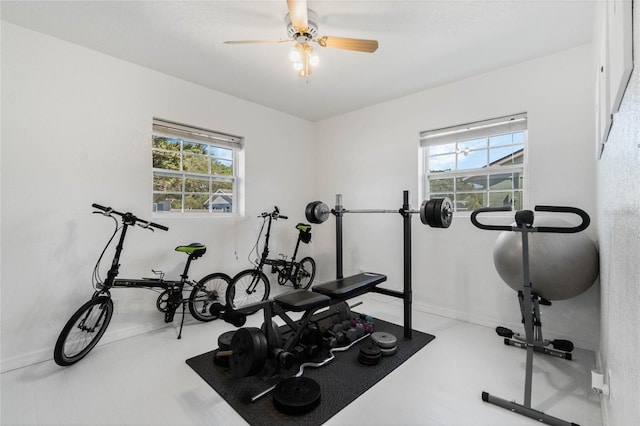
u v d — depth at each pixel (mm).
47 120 2434
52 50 2457
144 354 2504
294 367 2273
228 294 3350
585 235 2266
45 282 2420
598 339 2479
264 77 3203
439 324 3172
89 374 2205
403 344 2697
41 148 2408
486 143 3254
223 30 2387
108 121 2744
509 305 2988
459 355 2508
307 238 4137
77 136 2578
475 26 2340
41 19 2240
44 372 2227
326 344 2566
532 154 2830
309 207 3158
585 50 2580
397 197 3828
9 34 2275
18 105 2311
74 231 2559
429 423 1730
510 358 2451
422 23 2299
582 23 2289
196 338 2824
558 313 2682
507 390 2029
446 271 3404
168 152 3254
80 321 2453
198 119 3367
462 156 3420
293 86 3434
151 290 2979
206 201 3570
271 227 4137
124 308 2824
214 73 3109
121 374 2209
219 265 3555
